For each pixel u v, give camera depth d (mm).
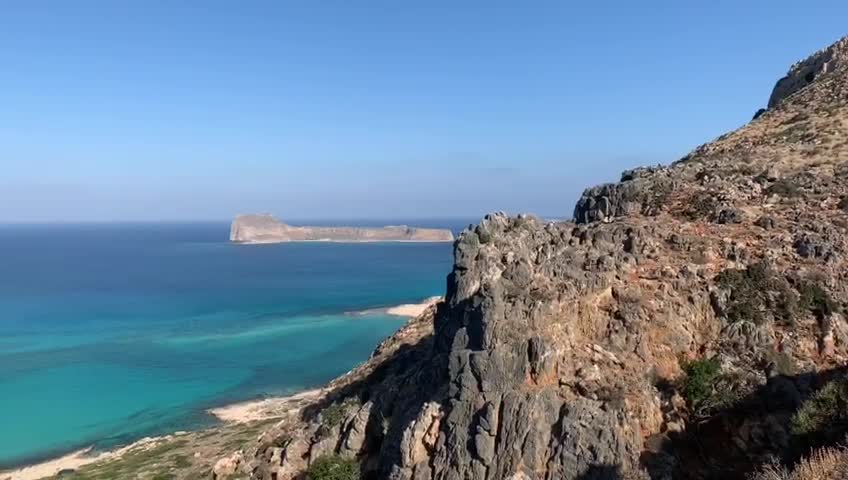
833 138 53344
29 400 88312
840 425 19531
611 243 31438
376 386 37594
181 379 98250
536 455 22672
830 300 27297
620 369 24969
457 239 32031
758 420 23266
